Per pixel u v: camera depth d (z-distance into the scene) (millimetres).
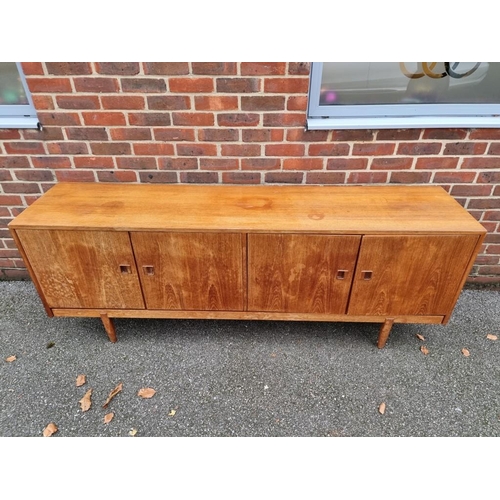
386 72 1758
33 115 1858
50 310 1828
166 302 1781
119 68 1651
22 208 2098
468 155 1854
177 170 1922
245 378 1764
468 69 1749
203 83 1678
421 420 1580
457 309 2164
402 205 1699
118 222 1562
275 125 1784
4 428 1548
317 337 1994
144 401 1656
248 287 1709
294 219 1585
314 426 1562
